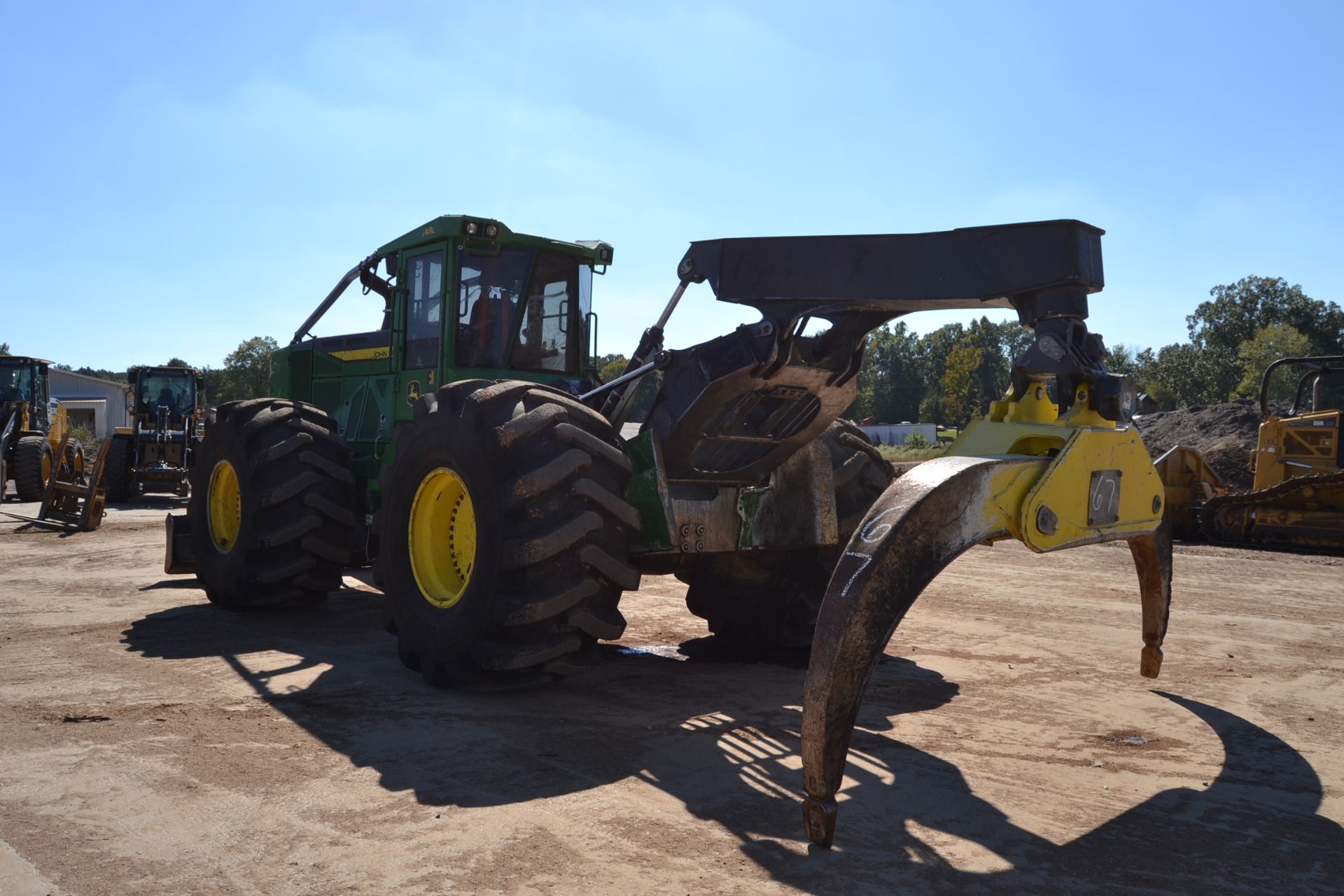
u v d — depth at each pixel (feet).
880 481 17.85
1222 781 11.18
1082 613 22.39
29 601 22.75
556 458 13.60
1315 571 31.50
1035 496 10.17
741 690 15.26
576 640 13.93
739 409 14.56
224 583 20.77
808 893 8.14
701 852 8.95
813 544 16.44
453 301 20.26
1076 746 12.46
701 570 18.15
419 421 15.78
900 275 11.93
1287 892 8.35
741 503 15.67
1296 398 42.19
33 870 8.36
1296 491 38.14
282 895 7.95
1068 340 10.73
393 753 11.68
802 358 13.88
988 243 11.13
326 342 25.61
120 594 23.95
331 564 20.39
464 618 14.06
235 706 13.71
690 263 13.91
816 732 8.84
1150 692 15.31
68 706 13.55
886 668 16.92
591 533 13.71
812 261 12.68
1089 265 10.68
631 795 10.40
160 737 12.16
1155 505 11.94
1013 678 16.14
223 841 9.02
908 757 11.91
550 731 12.76
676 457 14.84
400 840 9.07
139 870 8.38
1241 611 23.15
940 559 9.30
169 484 57.72
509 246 20.74
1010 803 10.40
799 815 9.93
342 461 20.51
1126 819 9.98
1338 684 15.87
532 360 21.36
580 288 22.11
